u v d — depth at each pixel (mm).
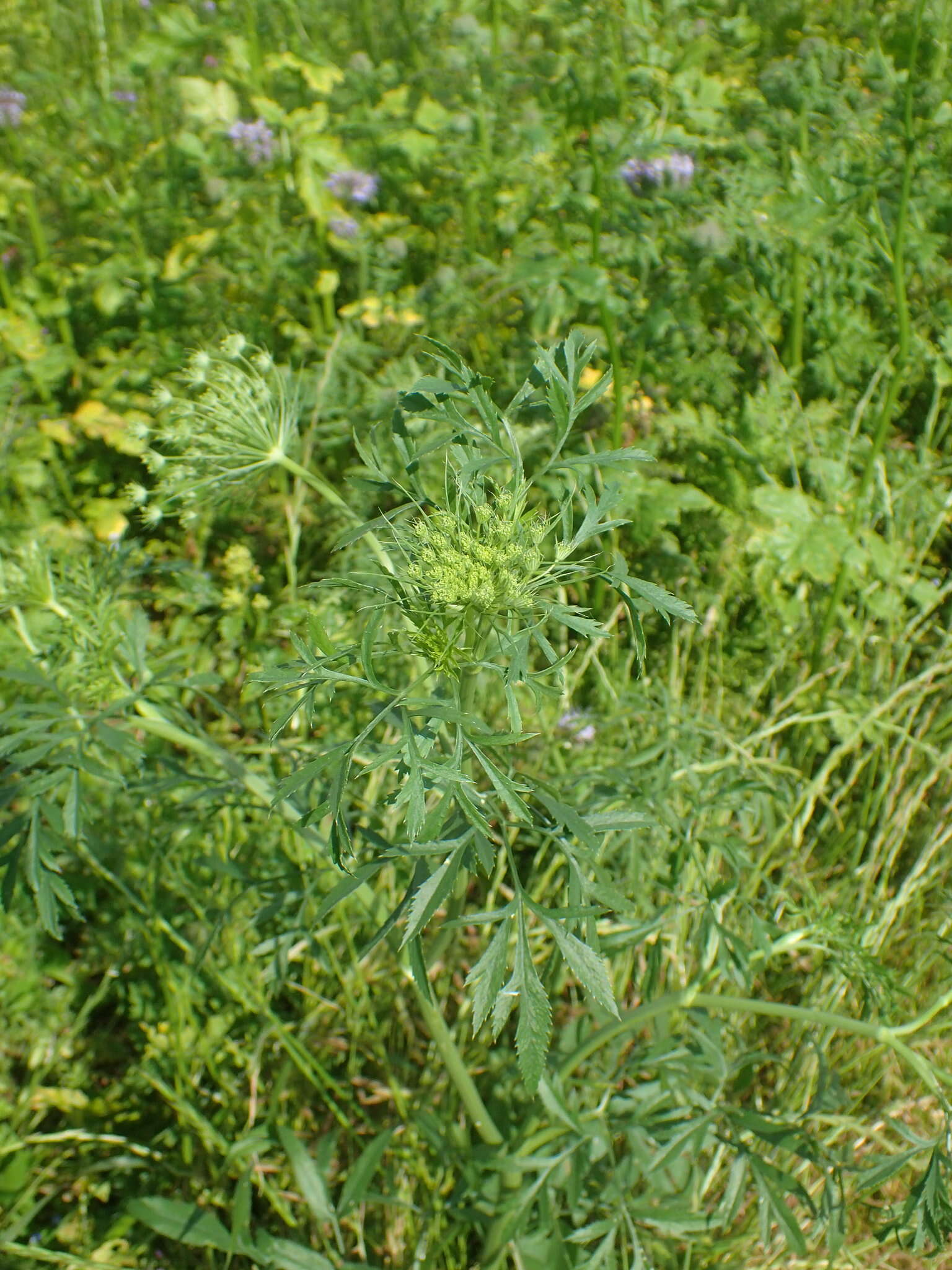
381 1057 407
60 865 441
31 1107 411
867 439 605
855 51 830
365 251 677
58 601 344
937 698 510
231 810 445
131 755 295
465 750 285
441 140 764
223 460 339
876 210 633
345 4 916
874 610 541
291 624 545
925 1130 419
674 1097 358
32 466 621
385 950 435
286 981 406
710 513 574
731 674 545
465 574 252
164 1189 400
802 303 613
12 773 294
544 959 451
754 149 695
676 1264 365
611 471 562
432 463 565
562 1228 363
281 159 742
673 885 370
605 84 788
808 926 367
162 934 437
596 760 491
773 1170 326
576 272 576
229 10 914
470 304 640
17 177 749
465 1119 399
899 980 435
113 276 688
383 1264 384
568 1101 361
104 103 820
